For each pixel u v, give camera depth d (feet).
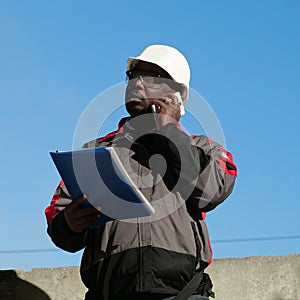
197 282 13.12
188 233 13.37
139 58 14.33
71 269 18.15
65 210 13.02
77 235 13.17
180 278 13.07
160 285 12.91
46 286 17.98
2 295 17.72
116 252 13.12
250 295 18.48
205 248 13.73
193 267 13.25
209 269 18.57
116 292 13.00
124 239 13.14
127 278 12.92
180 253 13.15
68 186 12.58
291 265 18.67
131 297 12.91
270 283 18.58
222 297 18.43
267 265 18.67
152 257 12.95
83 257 13.65
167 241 13.14
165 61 14.25
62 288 18.01
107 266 13.14
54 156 12.13
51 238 13.51
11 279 17.84
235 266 18.63
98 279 13.24
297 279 18.58
